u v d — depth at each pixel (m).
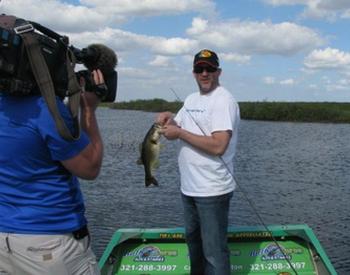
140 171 22.58
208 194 4.31
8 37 2.29
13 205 2.52
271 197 17.52
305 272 4.88
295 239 5.18
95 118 2.73
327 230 13.17
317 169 24.66
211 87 4.45
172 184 19.44
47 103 2.38
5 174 2.52
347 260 10.55
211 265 4.38
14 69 2.34
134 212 14.75
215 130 4.28
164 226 13.26
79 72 2.66
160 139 4.48
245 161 27.41
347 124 68.12
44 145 2.48
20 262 2.54
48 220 2.52
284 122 71.94
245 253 5.08
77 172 2.54
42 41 2.41
